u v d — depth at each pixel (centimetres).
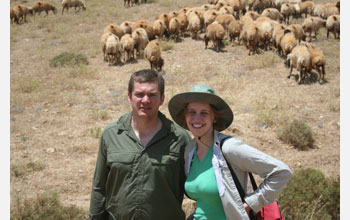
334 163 779
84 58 1543
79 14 2406
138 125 319
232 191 279
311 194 554
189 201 614
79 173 754
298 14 2255
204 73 1355
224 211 286
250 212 290
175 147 316
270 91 1182
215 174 284
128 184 311
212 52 1588
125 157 310
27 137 912
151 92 309
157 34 1750
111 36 1485
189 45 1698
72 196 675
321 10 2109
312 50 1262
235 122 965
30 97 1184
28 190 685
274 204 296
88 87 1273
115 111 1075
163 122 323
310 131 868
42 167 773
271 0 2333
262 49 1633
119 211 317
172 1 2675
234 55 1550
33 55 1677
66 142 888
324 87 1209
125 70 1427
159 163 309
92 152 843
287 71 1369
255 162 274
